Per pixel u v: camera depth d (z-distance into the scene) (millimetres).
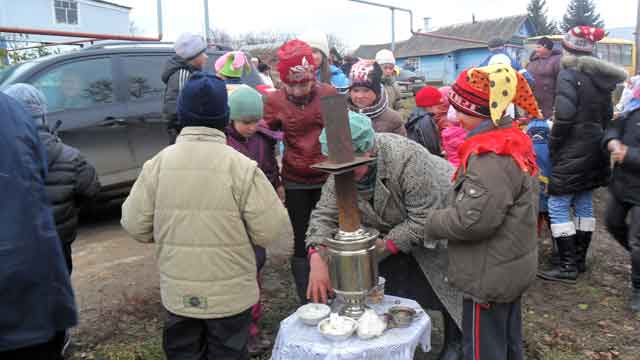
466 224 2150
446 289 2660
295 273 3463
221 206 2174
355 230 2162
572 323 3562
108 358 3121
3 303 1853
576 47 3949
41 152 2045
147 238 2359
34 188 1936
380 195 2480
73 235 2912
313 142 3303
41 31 6383
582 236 4246
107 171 5293
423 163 2479
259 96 2971
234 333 2293
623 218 3781
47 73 5012
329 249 2191
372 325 2141
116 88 5387
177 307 2248
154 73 5641
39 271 1920
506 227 2199
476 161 2164
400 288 2793
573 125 3891
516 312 2439
